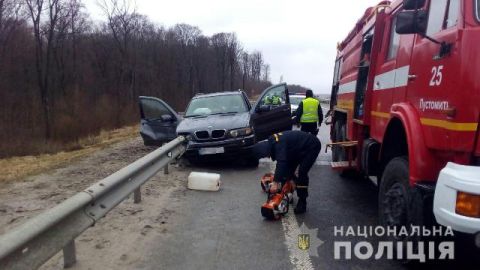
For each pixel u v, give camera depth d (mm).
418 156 3779
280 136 5848
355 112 7016
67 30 36312
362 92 6859
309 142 5910
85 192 4125
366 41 6809
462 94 3271
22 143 16797
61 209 3555
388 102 5242
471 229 3061
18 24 28344
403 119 4234
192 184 7328
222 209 6129
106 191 4586
